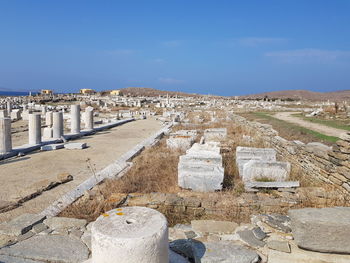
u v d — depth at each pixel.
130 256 3.17
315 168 7.86
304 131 16.67
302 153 8.83
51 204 6.24
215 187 7.04
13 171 9.36
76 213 5.74
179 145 12.80
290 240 4.62
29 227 5.00
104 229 3.40
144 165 9.49
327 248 4.17
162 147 13.11
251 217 5.57
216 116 31.02
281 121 23.25
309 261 4.06
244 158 8.67
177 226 5.20
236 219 5.59
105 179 7.90
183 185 7.15
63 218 5.40
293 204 6.00
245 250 4.24
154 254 3.30
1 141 11.44
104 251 3.23
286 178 7.67
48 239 4.68
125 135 18.59
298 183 6.93
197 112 39.84
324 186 7.15
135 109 46.94
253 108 47.00
